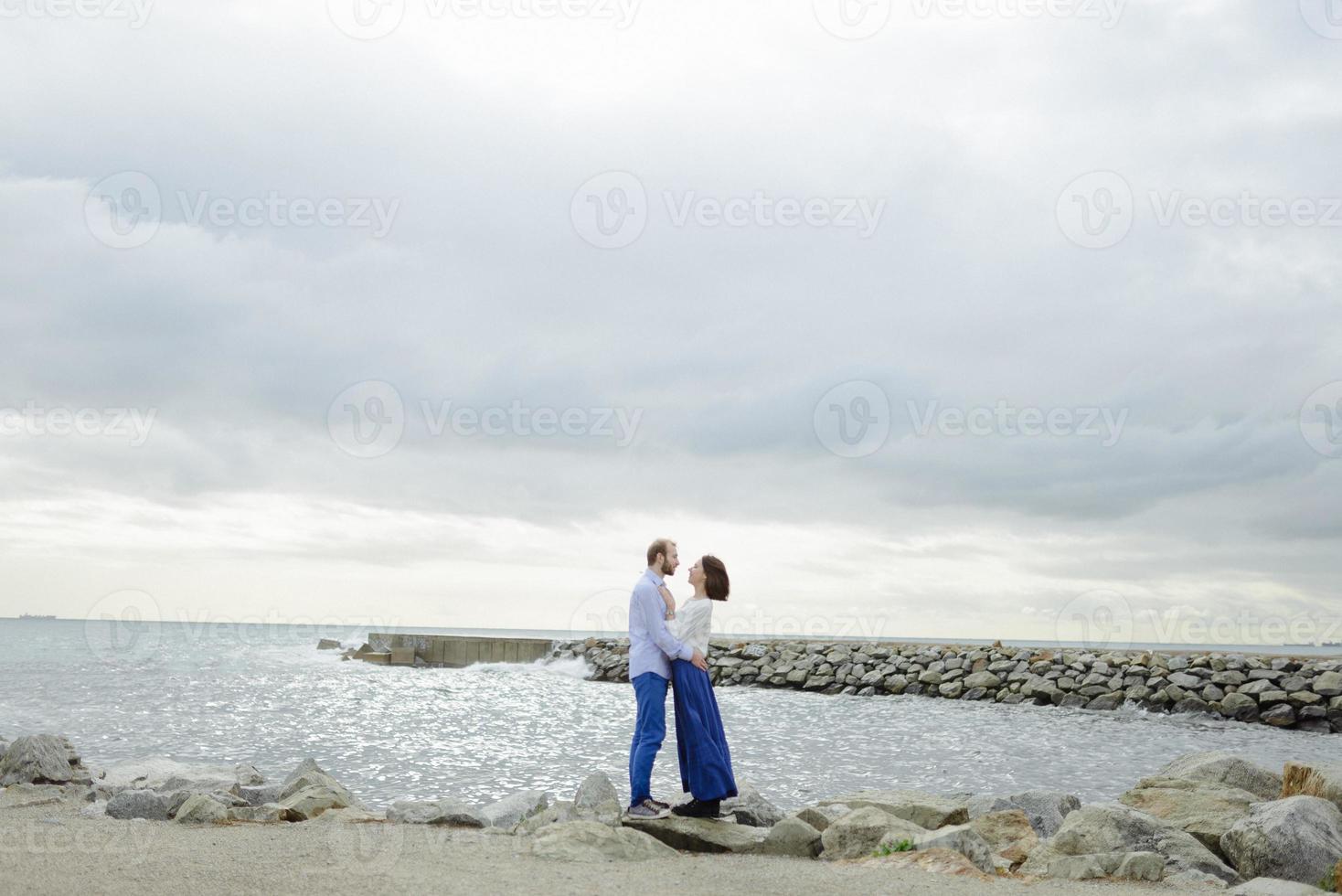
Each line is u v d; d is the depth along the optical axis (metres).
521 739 15.80
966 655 28.91
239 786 9.00
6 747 11.35
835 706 24.19
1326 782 7.83
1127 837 6.84
